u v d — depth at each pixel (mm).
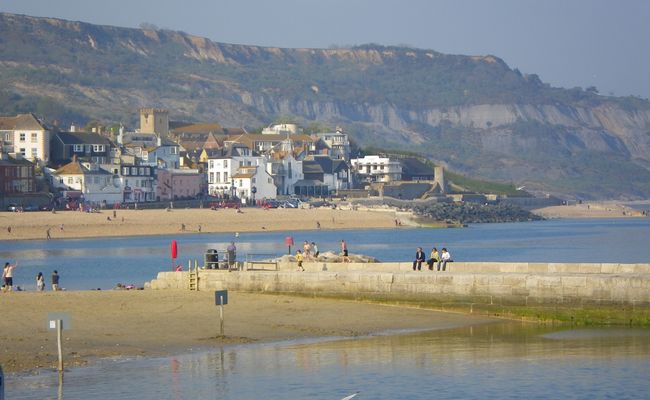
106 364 103000
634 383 97625
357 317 130375
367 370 101812
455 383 97625
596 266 144875
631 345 114375
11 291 156000
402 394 93375
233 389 94375
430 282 136875
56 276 167125
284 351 110438
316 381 97625
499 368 103125
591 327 126500
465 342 116188
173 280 153500
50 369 100312
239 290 148875
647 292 126312
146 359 105500
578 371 102125
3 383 87312
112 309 133375
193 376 98750
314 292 143750
